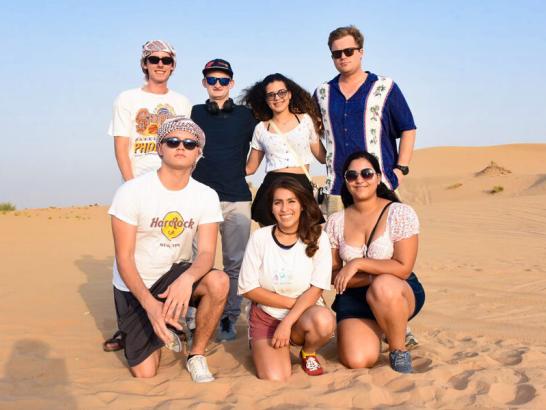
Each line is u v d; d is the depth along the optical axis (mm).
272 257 4383
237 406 3605
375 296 4156
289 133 5434
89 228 18219
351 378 4027
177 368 4496
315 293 4363
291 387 3908
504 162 60656
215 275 4191
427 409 3490
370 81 5430
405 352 4246
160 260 4367
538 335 5336
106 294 7414
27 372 4375
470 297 7059
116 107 5383
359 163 4461
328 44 5461
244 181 5621
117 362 4668
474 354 4602
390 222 4484
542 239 13062
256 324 4504
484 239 13266
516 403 3604
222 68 5375
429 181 43094
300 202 4293
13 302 6773
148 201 4230
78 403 3678
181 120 4180
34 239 14875
